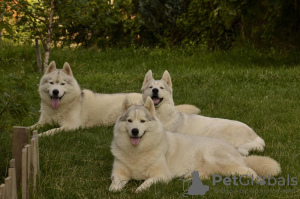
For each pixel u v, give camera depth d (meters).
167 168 5.27
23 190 4.21
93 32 16.52
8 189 3.66
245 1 14.34
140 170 5.16
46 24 12.49
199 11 16.75
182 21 16.94
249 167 5.35
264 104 9.45
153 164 5.14
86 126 8.33
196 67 13.97
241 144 6.45
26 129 4.57
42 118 8.15
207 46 16.59
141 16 16.78
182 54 15.94
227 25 16.27
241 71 12.55
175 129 7.09
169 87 7.38
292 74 12.05
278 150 6.42
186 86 11.25
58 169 5.31
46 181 4.82
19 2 12.30
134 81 11.55
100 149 6.49
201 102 9.70
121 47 16.66
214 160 5.31
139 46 16.78
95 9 14.56
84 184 5.00
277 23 16.38
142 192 4.66
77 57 14.37
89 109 8.32
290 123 8.02
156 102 7.13
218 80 11.71
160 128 5.24
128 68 13.70
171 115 7.20
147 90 7.27
